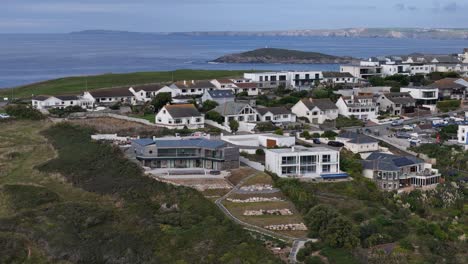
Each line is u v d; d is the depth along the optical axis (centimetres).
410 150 14325
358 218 10238
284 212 10294
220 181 11381
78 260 9038
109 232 9631
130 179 11544
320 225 9569
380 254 8975
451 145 14862
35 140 14838
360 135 14538
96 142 13762
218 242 9106
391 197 11444
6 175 12438
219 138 14138
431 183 12331
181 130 15050
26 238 9594
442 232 9862
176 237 9306
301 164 12131
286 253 8875
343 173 12162
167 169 12150
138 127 15438
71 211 10306
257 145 13975
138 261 8888
